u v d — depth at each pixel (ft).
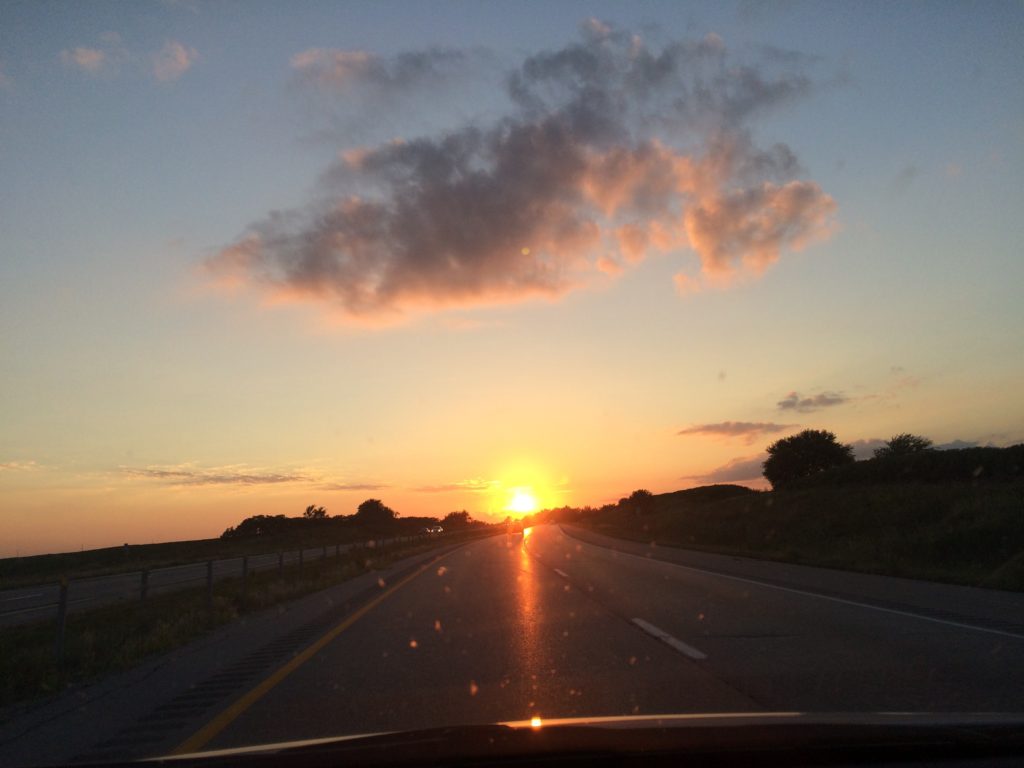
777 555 100.07
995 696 25.88
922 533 94.89
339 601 65.72
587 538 198.18
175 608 62.34
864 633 39.70
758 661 32.81
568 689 28.37
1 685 32.94
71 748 23.38
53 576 143.54
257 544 286.05
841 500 142.20
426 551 174.81
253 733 23.95
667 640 38.88
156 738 24.02
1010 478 133.59
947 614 46.03
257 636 46.70
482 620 49.16
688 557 108.27
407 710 26.17
